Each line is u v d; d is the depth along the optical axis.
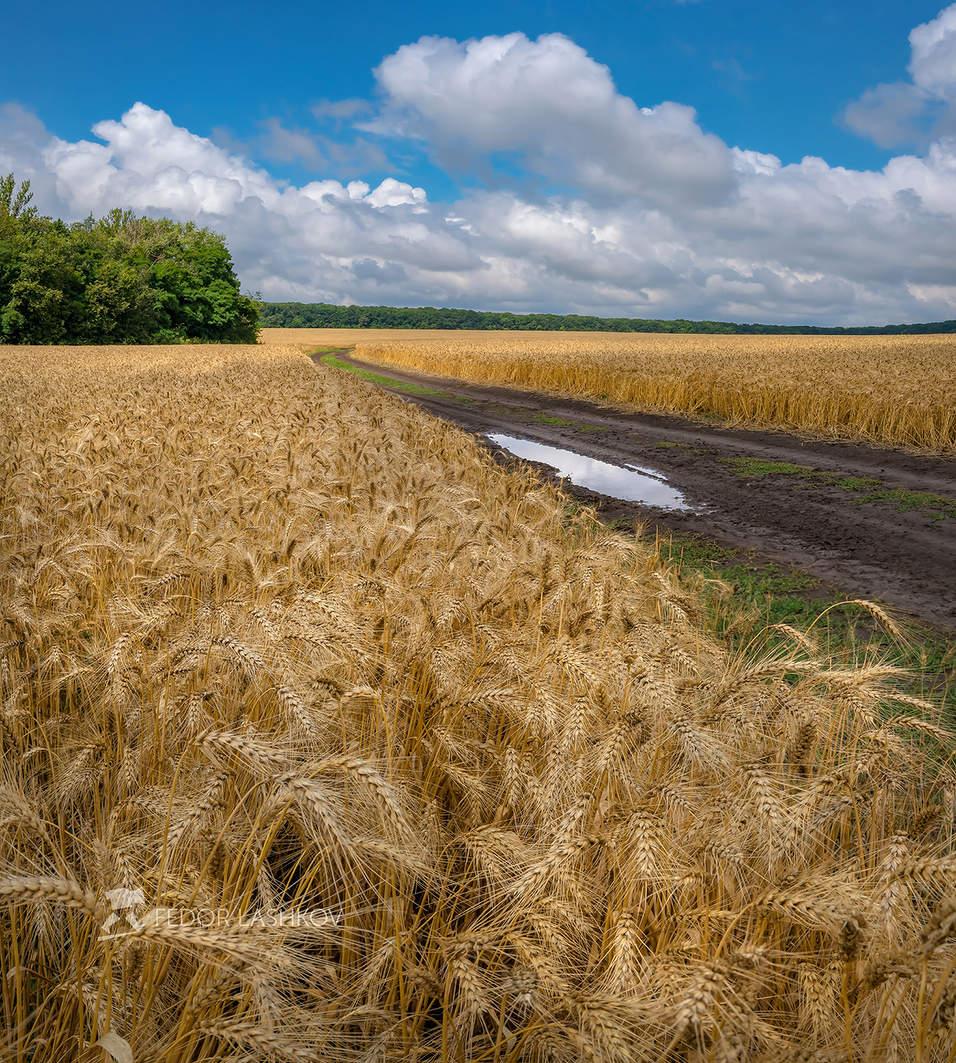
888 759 2.72
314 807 2.04
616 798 2.74
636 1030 1.96
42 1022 2.27
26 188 78.31
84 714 3.64
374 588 3.98
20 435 10.22
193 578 4.53
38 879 1.80
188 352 54.91
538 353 48.06
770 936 2.32
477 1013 2.36
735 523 10.78
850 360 31.00
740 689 2.84
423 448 11.32
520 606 4.38
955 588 7.62
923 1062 1.87
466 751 3.18
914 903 2.42
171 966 2.35
